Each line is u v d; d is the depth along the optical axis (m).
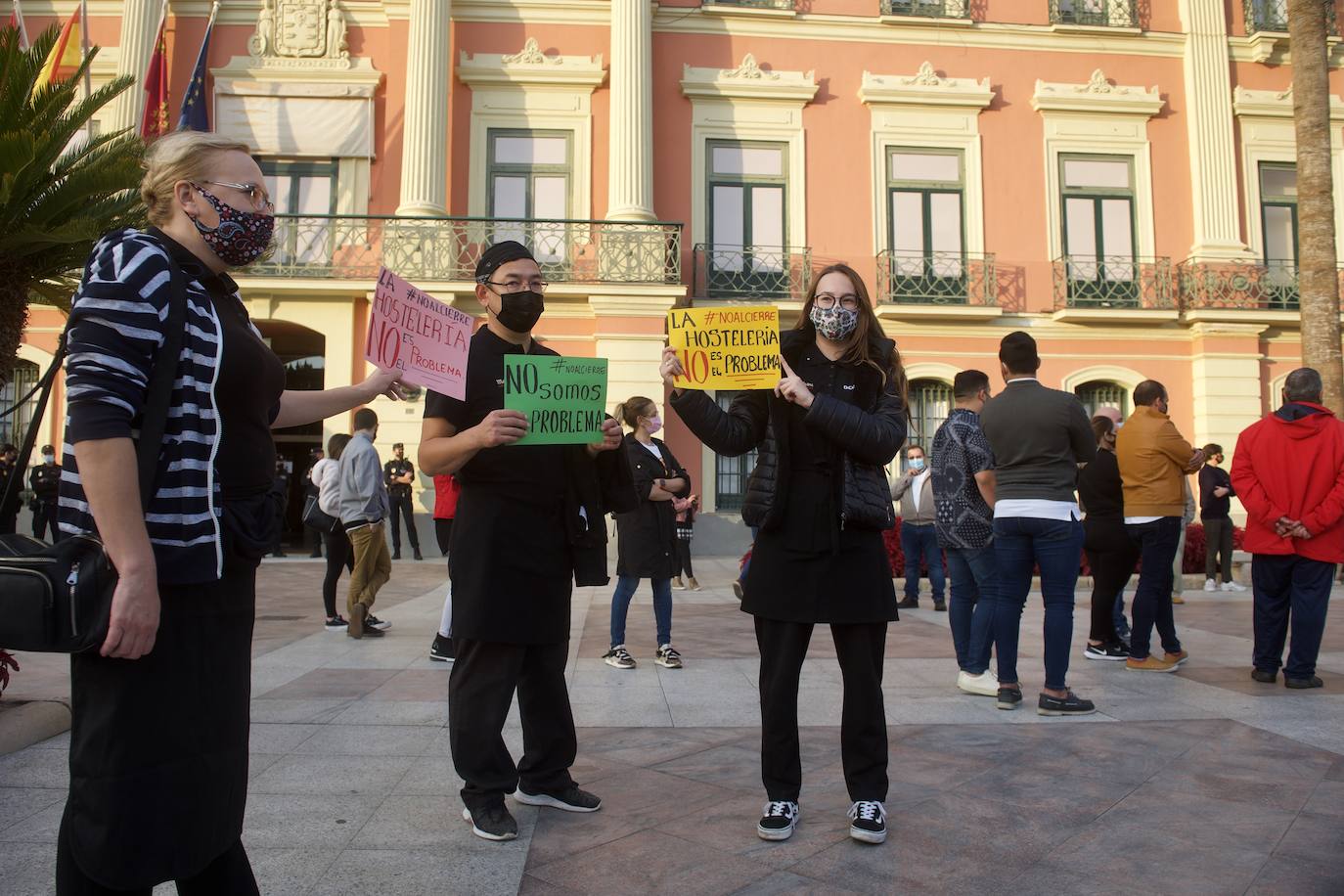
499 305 3.09
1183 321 16.67
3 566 1.51
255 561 1.83
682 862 2.62
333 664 5.68
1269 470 4.98
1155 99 17.08
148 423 1.60
